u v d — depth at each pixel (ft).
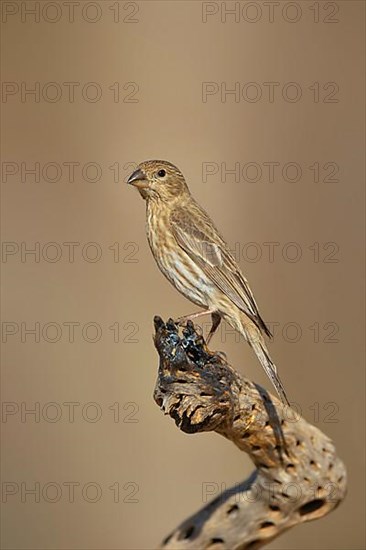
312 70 48.11
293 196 47.65
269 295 47.09
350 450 46.06
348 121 47.88
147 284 46.88
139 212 47.52
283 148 47.80
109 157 47.83
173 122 47.98
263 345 33.09
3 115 47.70
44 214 47.24
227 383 26.61
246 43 48.37
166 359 26.09
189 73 48.08
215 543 28.60
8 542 44.09
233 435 27.76
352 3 48.44
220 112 47.93
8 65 48.08
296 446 28.17
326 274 47.26
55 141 47.80
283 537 45.37
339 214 47.47
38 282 46.62
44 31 48.39
